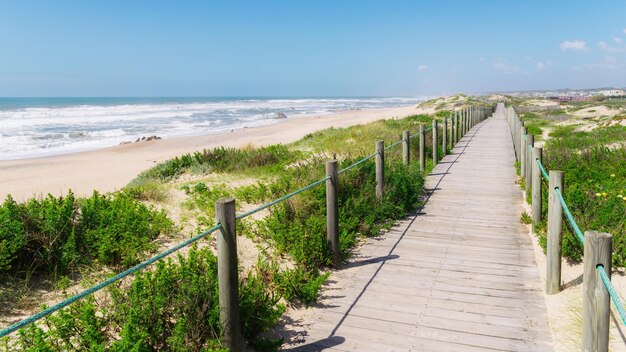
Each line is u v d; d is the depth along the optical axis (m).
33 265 5.21
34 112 73.06
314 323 4.61
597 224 6.00
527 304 4.85
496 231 7.38
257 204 8.80
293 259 5.91
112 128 44.94
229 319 3.80
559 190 4.88
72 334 3.60
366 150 14.13
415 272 5.79
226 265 3.72
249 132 38.41
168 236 6.63
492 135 23.11
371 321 4.61
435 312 4.75
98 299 4.56
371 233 7.30
